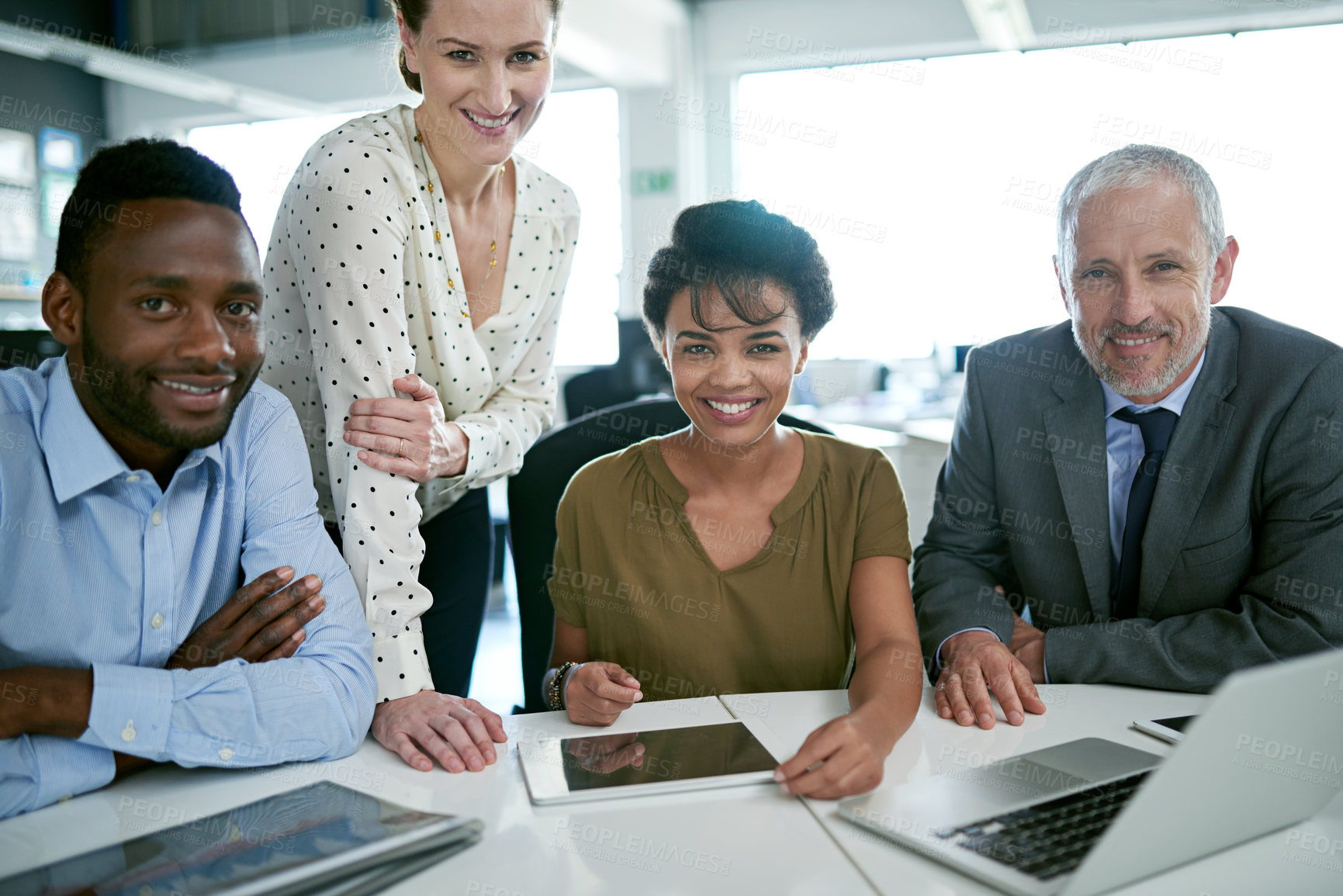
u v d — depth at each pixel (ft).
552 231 5.51
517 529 5.54
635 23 21.71
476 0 4.25
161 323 3.07
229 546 3.73
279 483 3.77
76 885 2.41
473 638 5.67
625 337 14.21
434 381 5.05
